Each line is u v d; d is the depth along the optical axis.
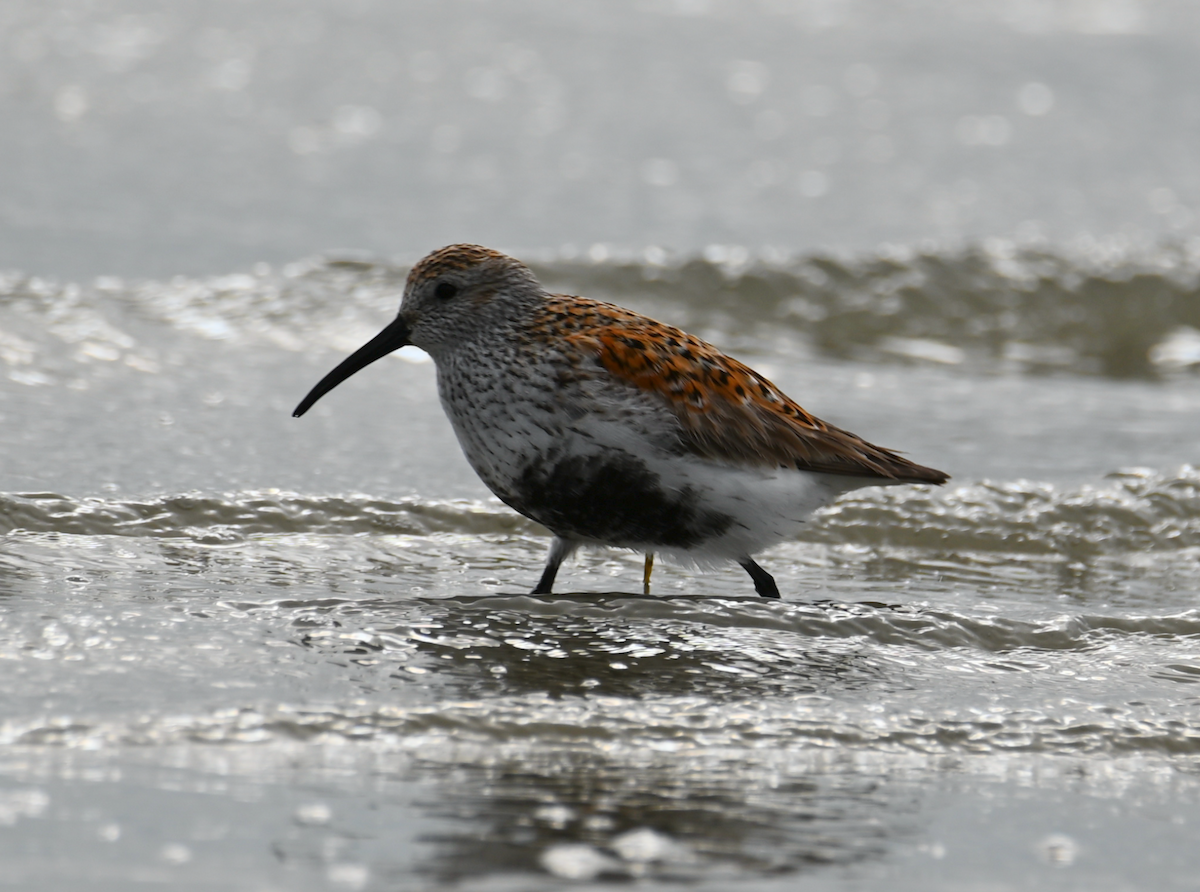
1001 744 7.21
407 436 13.84
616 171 32.38
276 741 6.55
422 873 5.35
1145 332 22.78
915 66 47.91
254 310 18.20
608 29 51.19
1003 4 63.16
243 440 13.11
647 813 6.04
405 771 6.31
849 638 8.70
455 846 5.59
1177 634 9.30
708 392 9.46
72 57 40.00
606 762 6.57
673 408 9.27
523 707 7.13
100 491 11.22
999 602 10.34
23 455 11.90
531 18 51.91
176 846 5.48
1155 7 63.47
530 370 9.34
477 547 11.19
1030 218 29.92
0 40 41.47
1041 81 46.03
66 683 7.09
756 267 22.62
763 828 5.98
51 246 23.00
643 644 8.27
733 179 32.19
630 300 21.73
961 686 8.02
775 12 57.75
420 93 39.66
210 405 14.19
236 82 39.19
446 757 6.49
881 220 29.20
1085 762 7.08
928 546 12.09
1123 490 13.05
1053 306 22.80
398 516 11.48
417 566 10.49
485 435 9.59
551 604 8.93
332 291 19.17
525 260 22.28
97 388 14.27
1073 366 21.17
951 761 6.97
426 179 30.42
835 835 5.99
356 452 13.11
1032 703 7.78
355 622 8.38
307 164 30.97
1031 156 36.03
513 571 10.56
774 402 9.88
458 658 7.85
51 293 17.53
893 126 38.97
